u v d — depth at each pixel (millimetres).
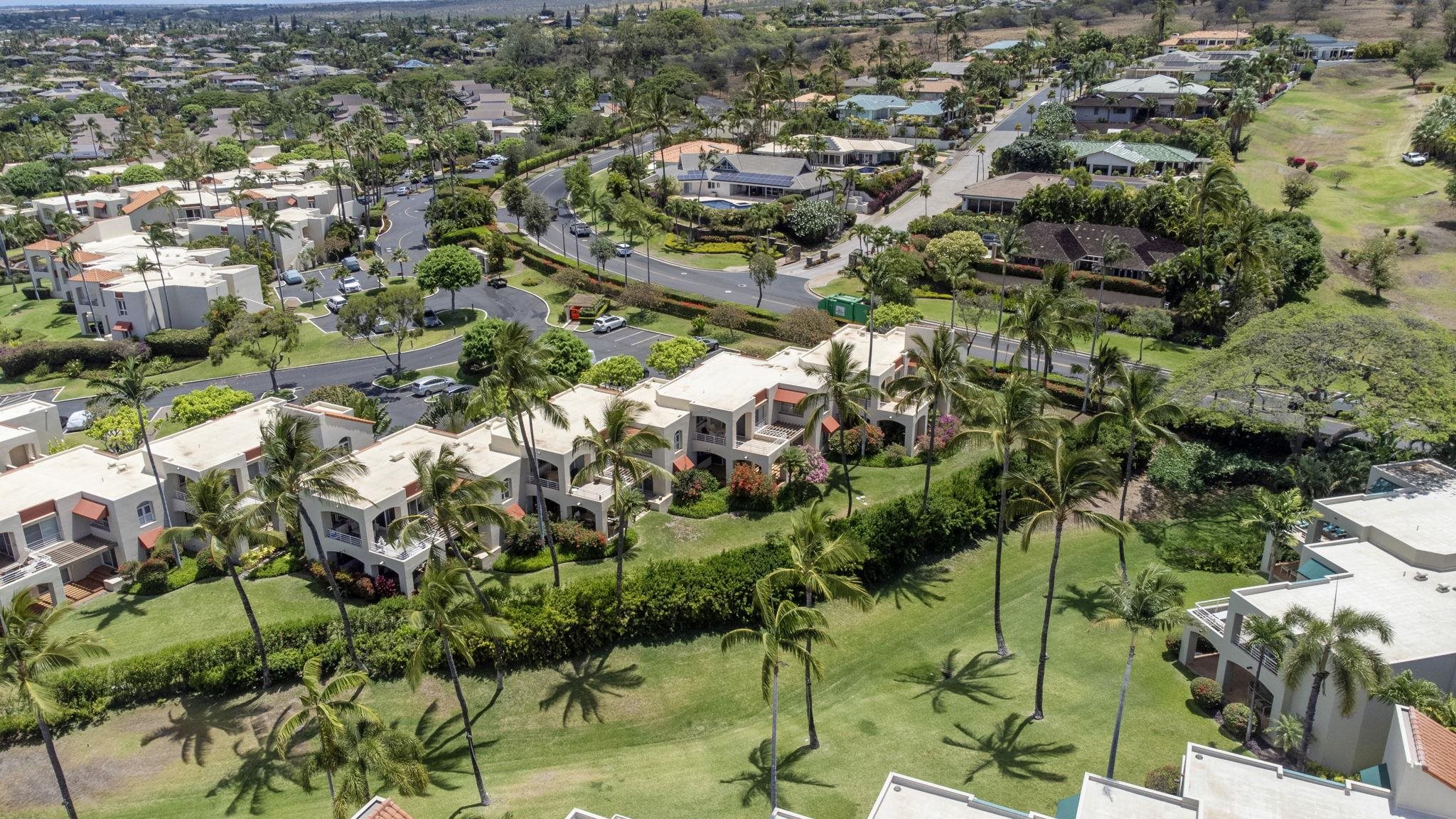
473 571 66312
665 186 162875
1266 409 82062
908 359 85250
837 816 44688
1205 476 75875
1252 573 64500
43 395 107875
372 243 155125
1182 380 76250
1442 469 65188
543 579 65375
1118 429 77250
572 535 68125
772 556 62000
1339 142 172625
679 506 73438
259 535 54500
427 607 47188
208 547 69188
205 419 84812
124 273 125062
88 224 155750
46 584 64750
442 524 54344
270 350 112125
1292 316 76625
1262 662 48750
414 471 66938
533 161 193375
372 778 49656
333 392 86188
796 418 82125
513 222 163000
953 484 70938
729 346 108562
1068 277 96062
